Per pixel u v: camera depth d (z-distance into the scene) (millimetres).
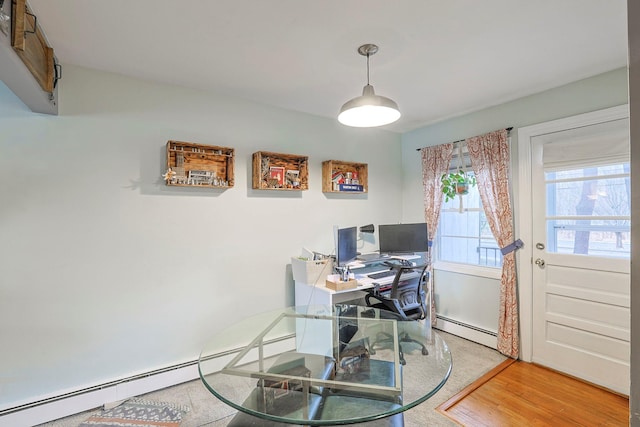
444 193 3576
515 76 2496
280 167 3100
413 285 2910
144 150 2496
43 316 2156
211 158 2754
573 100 2600
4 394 2049
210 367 1806
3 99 2061
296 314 2506
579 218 2596
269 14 1738
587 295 2555
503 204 2996
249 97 2904
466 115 3381
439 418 2158
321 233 3422
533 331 2865
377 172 3873
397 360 1838
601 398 2350
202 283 2729
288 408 1463
